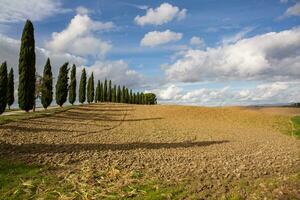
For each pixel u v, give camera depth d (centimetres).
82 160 1862
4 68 4719
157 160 1983
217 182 1453
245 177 1560
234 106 8544
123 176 1541
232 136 3803
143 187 1373
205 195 1255
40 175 1508
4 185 1352
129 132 3741
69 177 1492
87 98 9994
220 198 1223
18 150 1997
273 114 6881
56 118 4738
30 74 4644
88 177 1498
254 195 1248
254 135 4038
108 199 1232
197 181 1467
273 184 1398
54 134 3006
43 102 6181
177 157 2133
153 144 2786
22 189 1306
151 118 6197
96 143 2600
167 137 3400
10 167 1598
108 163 1811
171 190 1318
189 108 8038
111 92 12294
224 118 6450
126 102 13088
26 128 3183
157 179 1495
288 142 3316
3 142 2214
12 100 6731
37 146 2206
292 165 1892
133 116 6488
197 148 2656
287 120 5991
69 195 1265
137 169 1700
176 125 5100
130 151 2300
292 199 1195
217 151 2502
